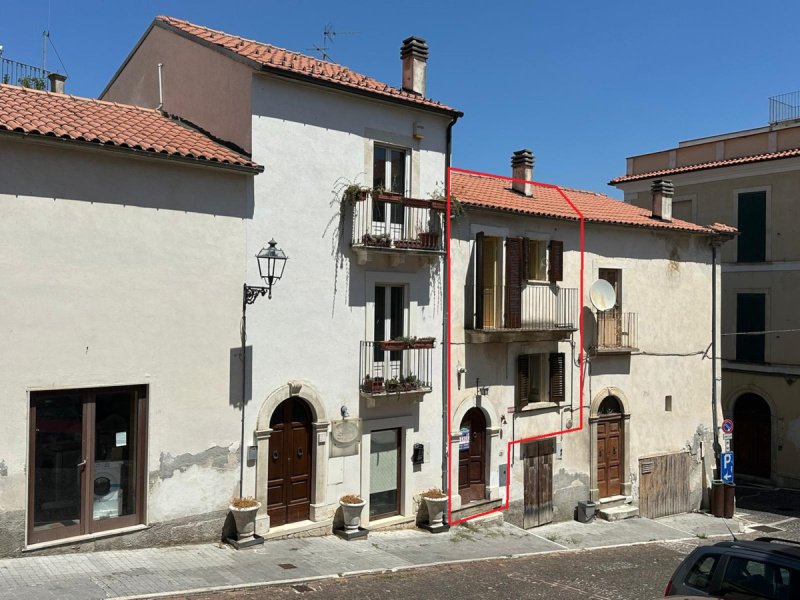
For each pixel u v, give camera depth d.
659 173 28.08
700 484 20.97
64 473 10.45
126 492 11.12
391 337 14.70
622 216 19.62
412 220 14.51
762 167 25.05
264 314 12.47
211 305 11.80
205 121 13.64
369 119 14.02
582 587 12.18
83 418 10.61
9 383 9.77
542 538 15.90
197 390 11.65
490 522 16.12
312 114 13.14
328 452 13.43
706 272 21.30
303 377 13.02
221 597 9.48
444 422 15.39
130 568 10.09
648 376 19.83
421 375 14.82
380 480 14.54
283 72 12.46
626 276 19.25
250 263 12.27
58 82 14.91
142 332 11.02
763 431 25.17
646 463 19.66
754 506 21.95
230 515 12.08
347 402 13.70
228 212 11.98
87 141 10.27
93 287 10.52
